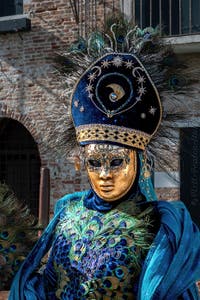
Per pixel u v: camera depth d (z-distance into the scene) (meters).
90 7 9.25
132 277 2.18
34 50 9.68
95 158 2.30
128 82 2.34
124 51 2.42
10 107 9.82
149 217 2.27
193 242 2.17
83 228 2.31
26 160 11.27
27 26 9.66
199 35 8.18
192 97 2.51
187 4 8.77
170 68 2.45
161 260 2.12
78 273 2.25
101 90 2.35
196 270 2.13
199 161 8.09
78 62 2.48
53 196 9.38
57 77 2.68
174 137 2.45
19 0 9.88
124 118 2.31
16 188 11.27
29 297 2.38
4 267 2.58
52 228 2.48
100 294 2.18
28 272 2.45
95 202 2.36
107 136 2.30
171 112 2.45
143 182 2.38
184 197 8.29
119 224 2.25
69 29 9.45
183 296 2.15
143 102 2.34
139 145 2.33
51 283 2.39
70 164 9.30
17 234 2.61
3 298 2.60
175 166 2.50
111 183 2.29
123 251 2.19
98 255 2.21
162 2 8.91
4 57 9.89
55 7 9.54
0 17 9.82
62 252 2.33
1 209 2.61
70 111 2.46
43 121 9.59
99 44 2.46
